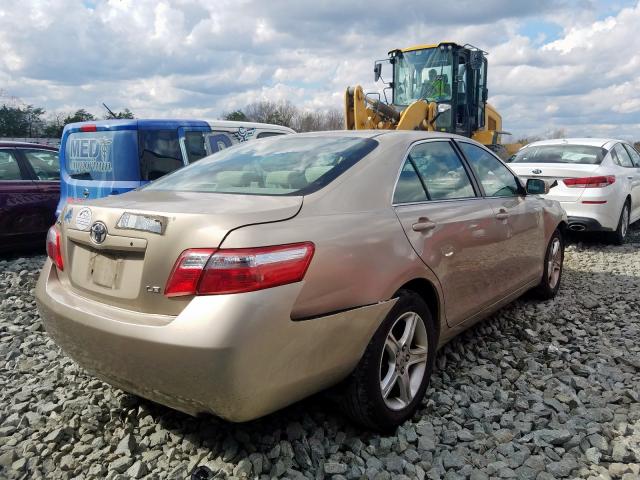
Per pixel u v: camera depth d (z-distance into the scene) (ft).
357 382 9.45
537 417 10.77
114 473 9.09
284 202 9.09
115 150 21.49
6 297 19.12
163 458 9.47
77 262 9.76
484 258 12.96
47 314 9.74
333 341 8.77
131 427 10.35
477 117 48.80
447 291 11.46
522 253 15.37
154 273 8.30
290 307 8.13
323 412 10.73
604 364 13.33
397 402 10.30
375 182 10.44
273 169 10.78
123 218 8.82
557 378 12.50
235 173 11.03
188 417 10.61
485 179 14.42
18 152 26.71
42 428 10.49
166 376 8.04
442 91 45.06
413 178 11.48
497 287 13.91
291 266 8.20
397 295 10.02
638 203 32.24
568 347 14.37
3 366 13.47
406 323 10.35
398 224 10.27
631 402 11.40
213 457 9.41
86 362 9.39
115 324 8.38
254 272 7.86
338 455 9.48
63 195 23.62
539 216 16.60
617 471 9.12
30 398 11.62
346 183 9.99
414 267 10.28
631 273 22.63
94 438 10.10
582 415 10.85
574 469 9.20
